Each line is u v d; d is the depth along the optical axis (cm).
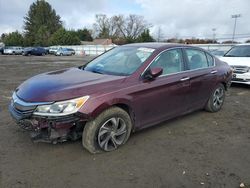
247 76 957
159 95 461
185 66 525
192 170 370
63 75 447
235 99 802
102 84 398
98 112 378
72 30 9525
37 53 4641
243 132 516
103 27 10175
